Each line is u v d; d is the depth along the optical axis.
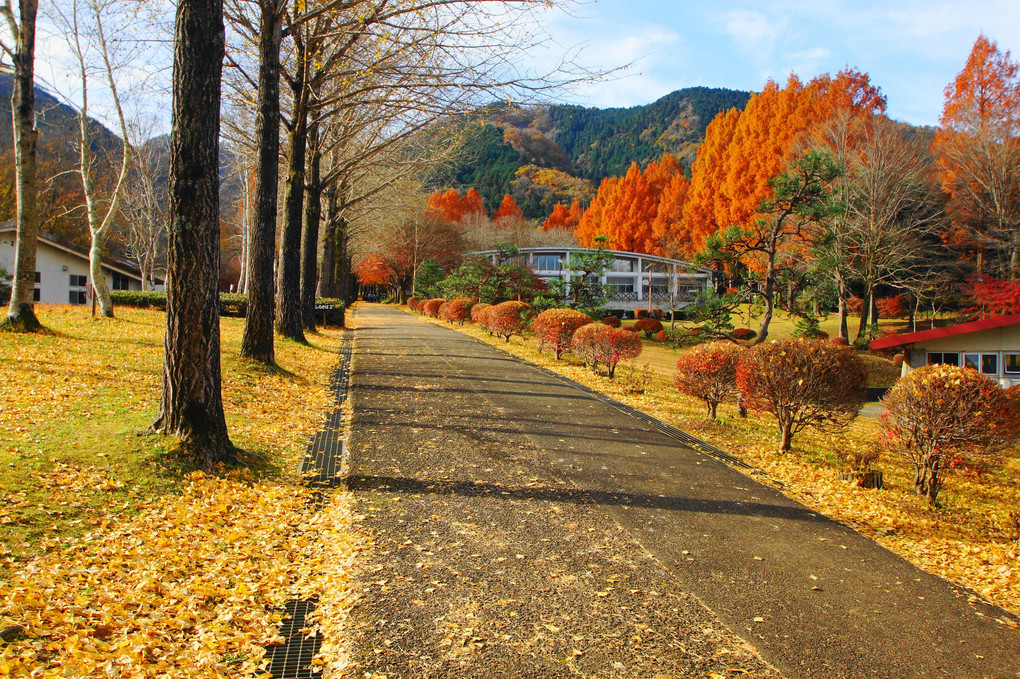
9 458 4.71
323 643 3.28
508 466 6.66
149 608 3.36
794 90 35.47
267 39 10.57
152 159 28.14
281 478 5.88
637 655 3.32
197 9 5.54
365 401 9.69
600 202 66.62
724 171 43.06
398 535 4.72
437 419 8.69
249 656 3.11
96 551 3.80
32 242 10.10
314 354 14.04
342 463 6.47
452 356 16.28
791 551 4.95
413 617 3.58
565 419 9.26
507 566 4.31
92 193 13.79
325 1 11.62
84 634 2.99
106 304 13.90
